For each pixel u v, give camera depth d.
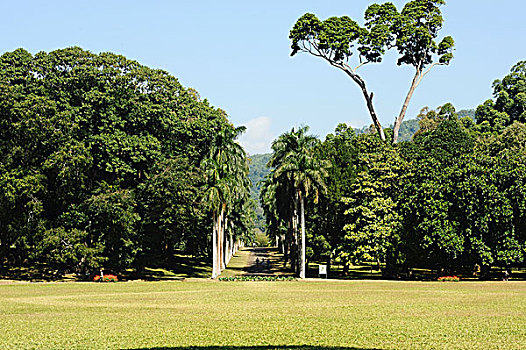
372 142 64.06
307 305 30.12
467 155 56.19
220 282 52.97
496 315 24.89
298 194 60.25
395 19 71.81
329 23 72.12
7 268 58.25
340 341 19.17
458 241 50.34
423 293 37.12
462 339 19.27
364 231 57.41
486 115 107.12
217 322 23.64
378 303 30.72
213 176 59.41
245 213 91.88
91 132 57.62
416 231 53.66
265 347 18.17
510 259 49.81
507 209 49.38
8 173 49.12
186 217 57.25
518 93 104.00
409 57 75.12
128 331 21.34
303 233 59.72
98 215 54.19
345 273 64.75
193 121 63.66
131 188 59.81
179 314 26.34
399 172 60.41
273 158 65.12
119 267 58.62
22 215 51.81
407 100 75.69
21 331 21.34
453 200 52.31
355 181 60.62
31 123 50.88
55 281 52.16
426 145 77.19
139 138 58.22
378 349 17.81
